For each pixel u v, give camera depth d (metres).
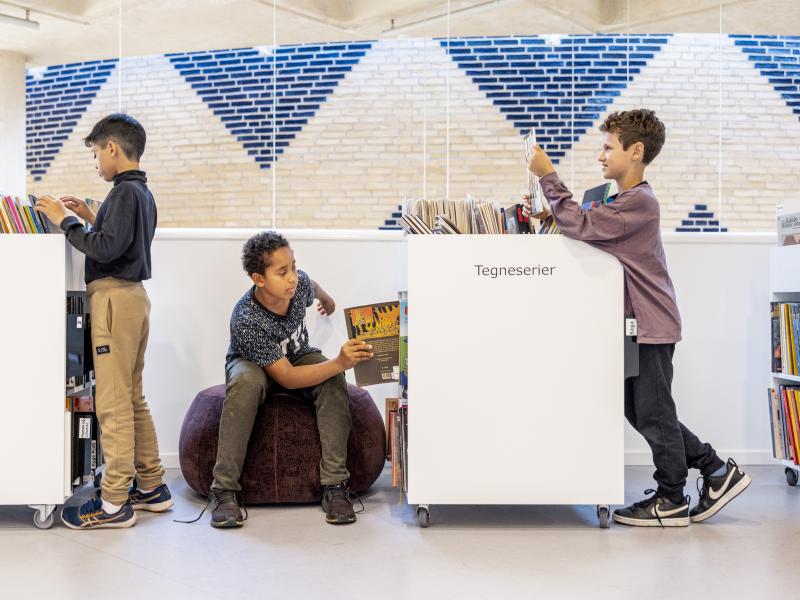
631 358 2.36
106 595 1.77
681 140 5.38
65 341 2.38
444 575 1.92
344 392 2.66
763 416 3.47
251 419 2.53
